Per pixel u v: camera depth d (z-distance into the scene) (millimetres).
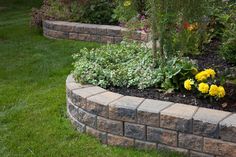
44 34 7527
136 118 3164
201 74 3412
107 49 4430
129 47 4480
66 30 7125
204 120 2893
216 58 4430
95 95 3461
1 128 3688
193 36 4312
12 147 3334
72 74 4074
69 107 3729
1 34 7699
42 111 4004
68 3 7398
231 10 5090
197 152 2980
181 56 3943
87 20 7266
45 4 8047
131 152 3186
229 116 2943
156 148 3152
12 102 4293
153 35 3818
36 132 3568
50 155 3186
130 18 4641
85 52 4324
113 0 7230
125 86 3713
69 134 3510
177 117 2986
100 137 3398
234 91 3420
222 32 5027
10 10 10750
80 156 3162
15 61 5828
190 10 3730
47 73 5238
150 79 3660
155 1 3656
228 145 2840
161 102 3258
